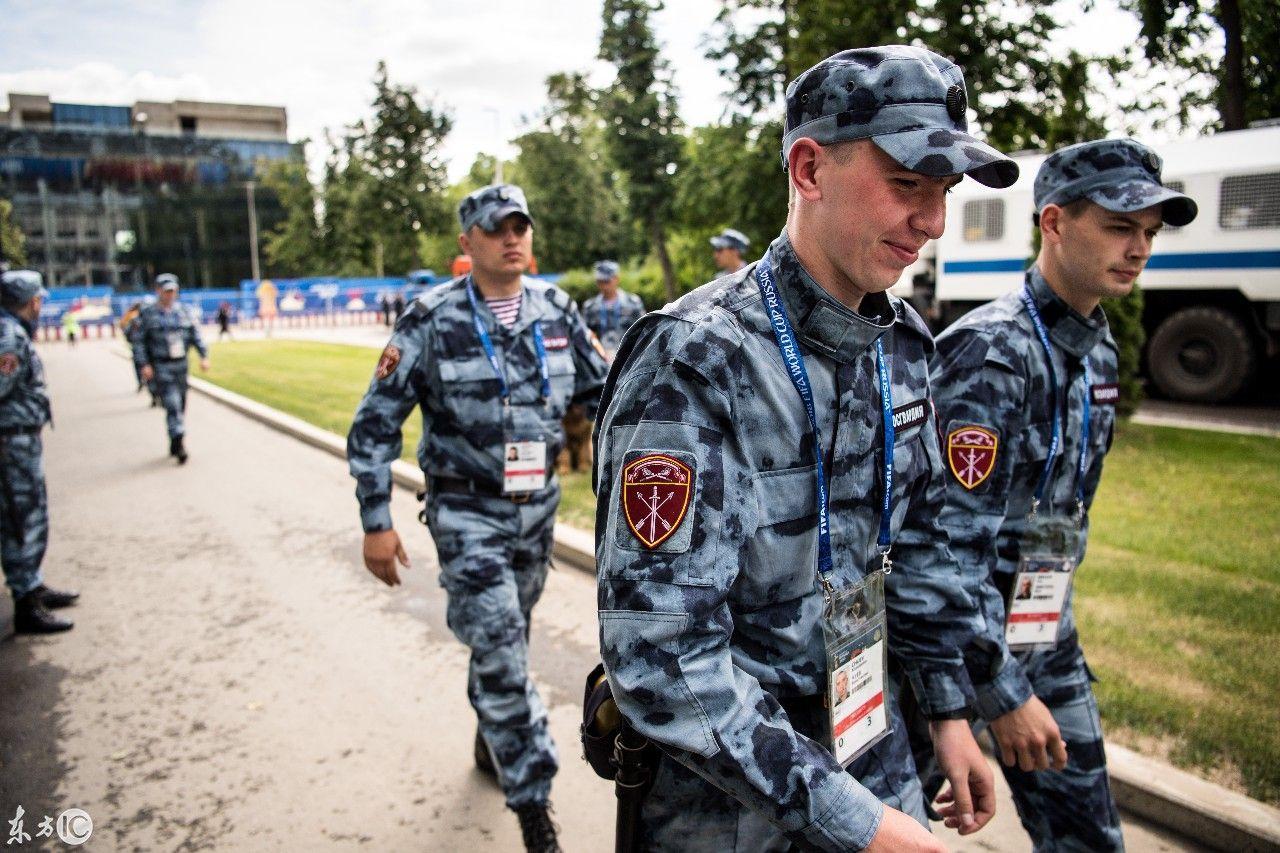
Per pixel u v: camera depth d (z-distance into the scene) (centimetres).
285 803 308
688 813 139
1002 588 204
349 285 5019
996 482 180
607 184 5166
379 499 290
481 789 316
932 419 155
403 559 298
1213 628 392
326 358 2297
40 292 489
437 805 306
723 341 123
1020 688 177
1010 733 178
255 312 4872
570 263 4856
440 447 291
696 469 118
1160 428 946
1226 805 261
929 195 120
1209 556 493
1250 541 522
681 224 3212
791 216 131
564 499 677
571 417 738
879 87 117
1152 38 944
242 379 1775
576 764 333
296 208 7312
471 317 291
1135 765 283
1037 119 1466
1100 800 207
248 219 8212
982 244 1321
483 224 285
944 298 1374
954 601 158
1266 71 1087
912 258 124
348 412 1242
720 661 117
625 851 142
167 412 940
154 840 288
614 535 120
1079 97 1012
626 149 3291
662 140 3262
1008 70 1478
